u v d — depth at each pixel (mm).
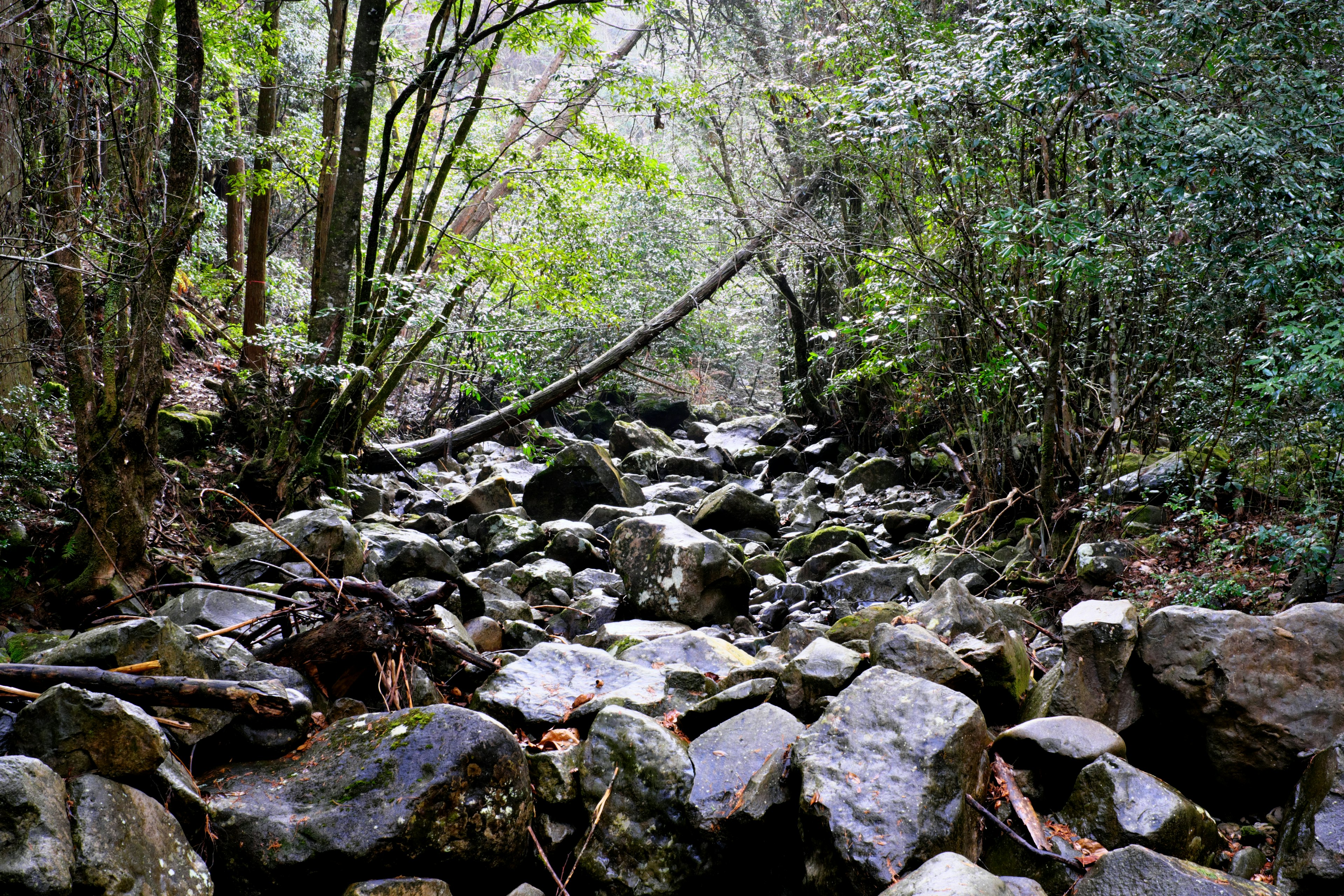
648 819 3551
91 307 7117
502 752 3406
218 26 8266
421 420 14516
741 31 12367
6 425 5980
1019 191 7512
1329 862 3105
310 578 4824
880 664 4227
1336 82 5285
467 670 4656
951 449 9289
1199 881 2902
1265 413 5727
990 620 4945
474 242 11070
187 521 7137
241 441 8695
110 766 2904
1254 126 4824
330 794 3254
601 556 7910
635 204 15539
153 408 5668
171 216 5555
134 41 5938
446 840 3203
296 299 11758
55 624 5254
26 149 5262
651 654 5012
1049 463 7375
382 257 11727
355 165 8453
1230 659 3775
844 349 11398
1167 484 6852
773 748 3725
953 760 3389
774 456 13602
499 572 7191
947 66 5953
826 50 9406
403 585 5602
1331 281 4719
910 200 9172
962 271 8219
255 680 3758
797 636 5434
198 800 3123
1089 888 3051
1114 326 7488
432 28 8461
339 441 9016
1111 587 6301
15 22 4922
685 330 16953
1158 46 5855
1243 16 5457
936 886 2812
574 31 8961
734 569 6297
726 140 12125
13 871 2434
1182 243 5656
